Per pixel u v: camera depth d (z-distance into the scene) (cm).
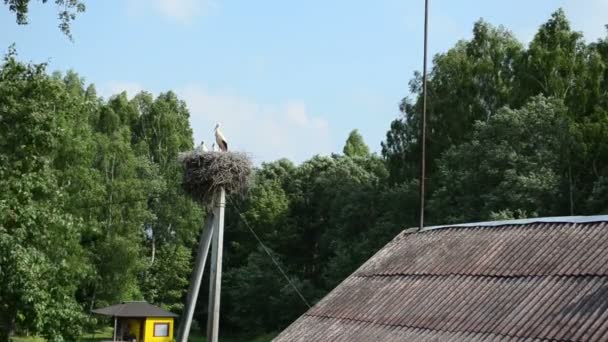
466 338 1383
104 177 6481
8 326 2164
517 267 1528
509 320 1373
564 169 4891
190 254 7294
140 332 4978
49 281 2161
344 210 6356
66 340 2170
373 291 1719
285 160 8306
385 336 1514
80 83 7694
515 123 4828
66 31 2111
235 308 6719
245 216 7444
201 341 6594
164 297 7131
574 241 1526
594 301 1309
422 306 1558
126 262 6203
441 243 1792
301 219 7531
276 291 6544
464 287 1554
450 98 5909
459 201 4906
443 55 6159
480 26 6181
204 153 2080
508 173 4597
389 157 6247
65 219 2286
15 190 2206
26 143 2478
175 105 8738
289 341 1666
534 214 4478
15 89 2508
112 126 7419
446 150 5594
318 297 6200
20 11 2064
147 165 7588
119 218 6384
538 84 5506
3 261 1986
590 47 5753
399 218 5634
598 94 5322
